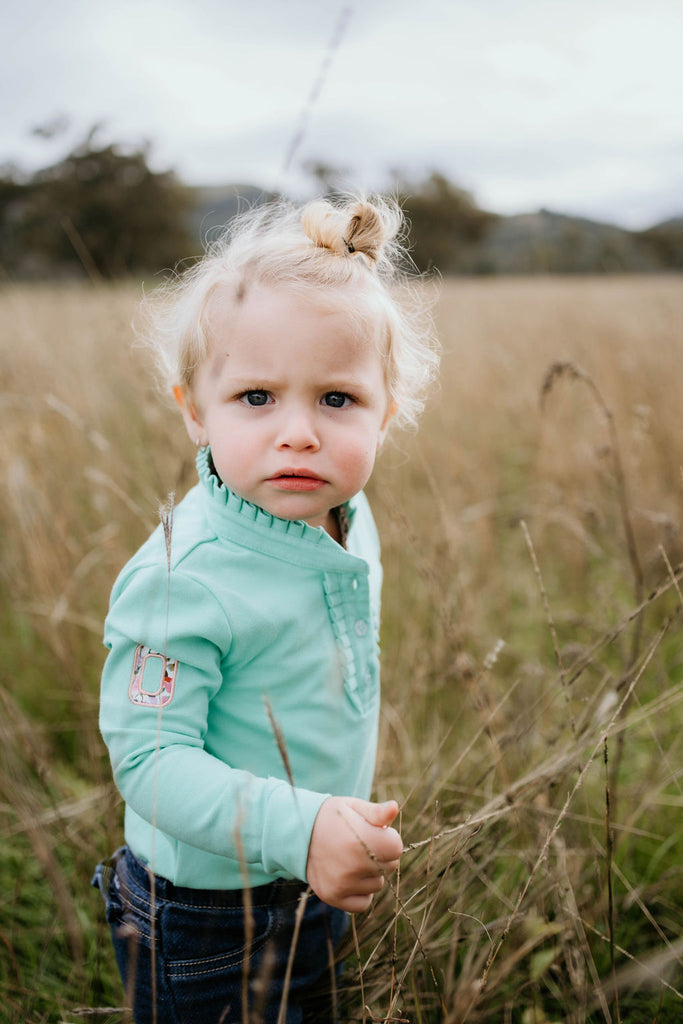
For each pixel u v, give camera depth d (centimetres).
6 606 271
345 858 94
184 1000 119
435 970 144
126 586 110
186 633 104
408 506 284
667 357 394
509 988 149
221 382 111
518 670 235
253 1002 120
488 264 2533
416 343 151
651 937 165
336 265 114
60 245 1289
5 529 275
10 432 279
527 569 312
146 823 122
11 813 175
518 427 410
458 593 233
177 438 257
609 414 199
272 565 112
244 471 109
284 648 112
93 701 213
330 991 130
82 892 166
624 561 278
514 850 162
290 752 116
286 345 107
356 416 112
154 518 203
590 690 219
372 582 145
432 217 2916
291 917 121
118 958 128
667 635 246
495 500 331
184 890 117
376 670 129
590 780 202
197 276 128
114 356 341
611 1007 146
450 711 217
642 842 183
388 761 183
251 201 149
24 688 235
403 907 118
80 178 1410
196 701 106
